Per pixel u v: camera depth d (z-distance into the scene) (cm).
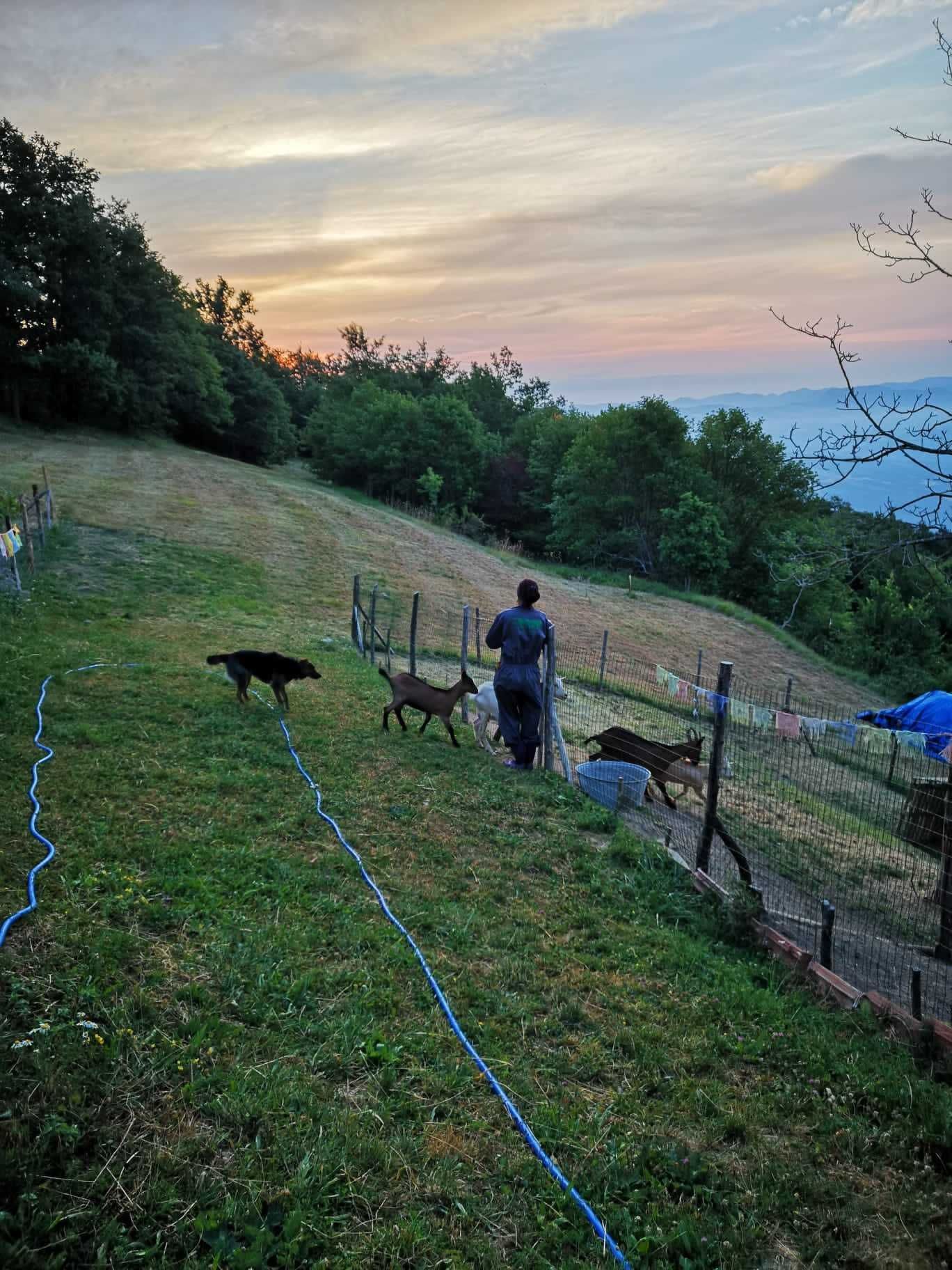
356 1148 314
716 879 695
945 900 631
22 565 1733
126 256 5394
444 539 4050
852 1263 301
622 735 943
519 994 450
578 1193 314
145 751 750
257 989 408
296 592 2152
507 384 9406
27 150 4900
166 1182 285
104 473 3634
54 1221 261
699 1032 439
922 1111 390
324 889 543
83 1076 325
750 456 4534
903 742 561
